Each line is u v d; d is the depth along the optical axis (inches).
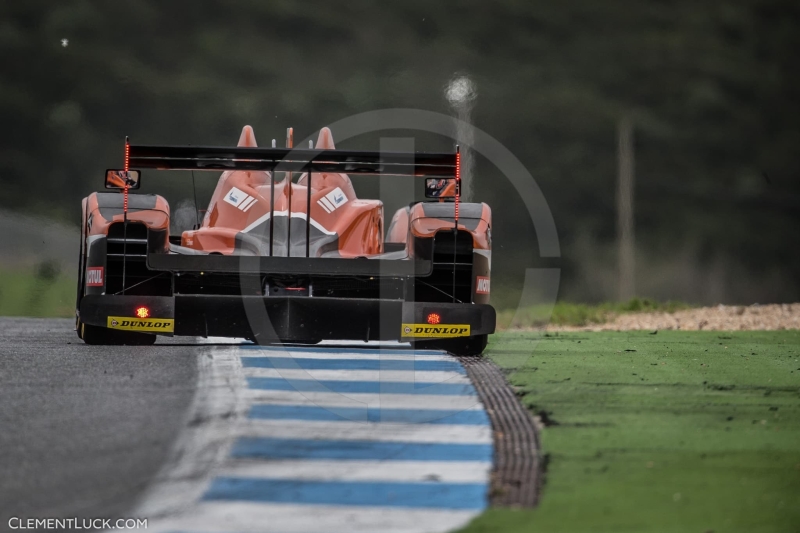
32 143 6604.3
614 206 7332.7
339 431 847.1
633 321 2054.6
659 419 900.0
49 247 3486.7
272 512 633.6
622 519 624.7
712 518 628.7
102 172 6555.1
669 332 1756.9
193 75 7293.3
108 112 6865.2
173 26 7687.0
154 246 1239.5
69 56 7066.9
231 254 1282.0
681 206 7583.7
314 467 735.1
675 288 6722.4
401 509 641.6
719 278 6993.1
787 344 1517.0
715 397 1011.9
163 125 6884.8
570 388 1052.5
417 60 7696.9
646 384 1083.3
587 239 7032.5
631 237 4613.7
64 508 637.9
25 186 6323.8
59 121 6688.0
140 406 917.2
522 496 669.3
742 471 729.0
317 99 7214.6
